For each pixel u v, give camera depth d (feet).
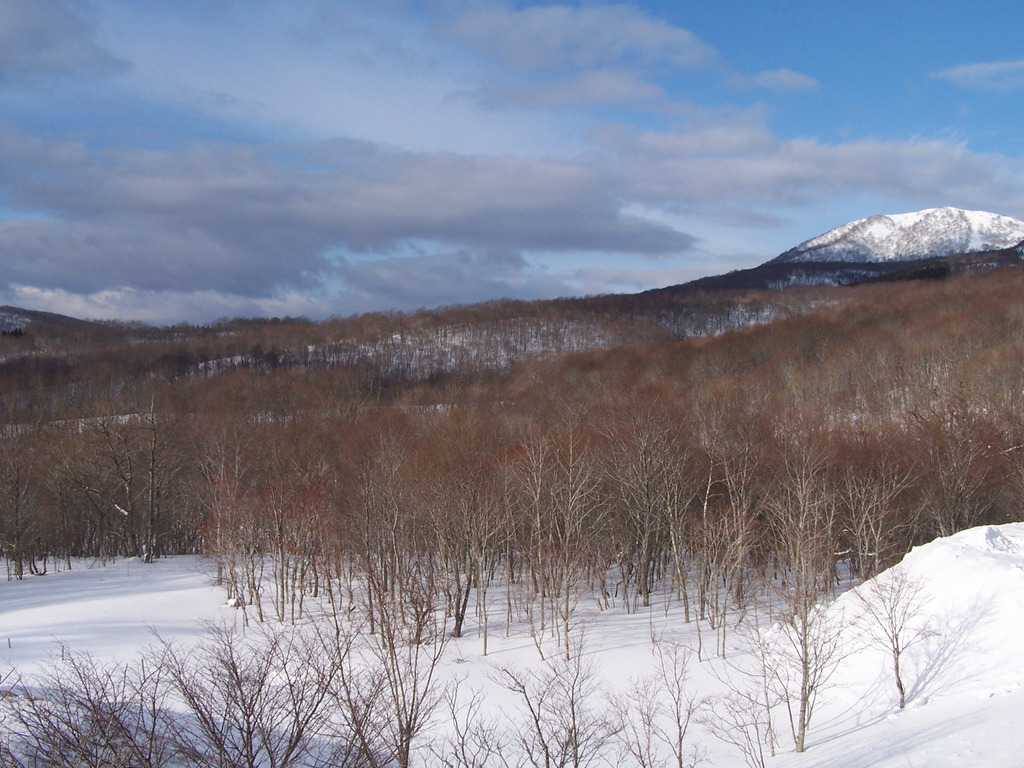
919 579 89.71
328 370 368.07
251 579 142.61
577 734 72.33
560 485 146.41
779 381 257.55
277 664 80.12
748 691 88.48
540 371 335.47
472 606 149.79
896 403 212.84
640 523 156.66
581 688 88.63
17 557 179.42
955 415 158.71
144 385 339.36
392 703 71.51
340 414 271.28
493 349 452.76
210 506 183.21
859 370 247.91
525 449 157.28
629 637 124.06
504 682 103.19
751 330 363.35
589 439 169.99
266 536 163.84
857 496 141.69
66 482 212.84
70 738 48.80
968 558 88.74
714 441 166.09
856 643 87.92
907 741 64.59
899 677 75.72
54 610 140.15
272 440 218.59
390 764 71.41
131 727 52.03
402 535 134.92
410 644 87.92
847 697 82.23
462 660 112.98
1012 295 299.99
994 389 195.31
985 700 68.28
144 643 115.34
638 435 157.69
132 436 215.31
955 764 56.24
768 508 143.54
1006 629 77.00
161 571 182.91
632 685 98.99
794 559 105.60
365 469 157.28
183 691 53.93
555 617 131.64
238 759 50.11
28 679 82.79
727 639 118.73
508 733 83.61
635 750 79.30
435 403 299.79
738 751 76.95
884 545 140.46
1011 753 55.42
